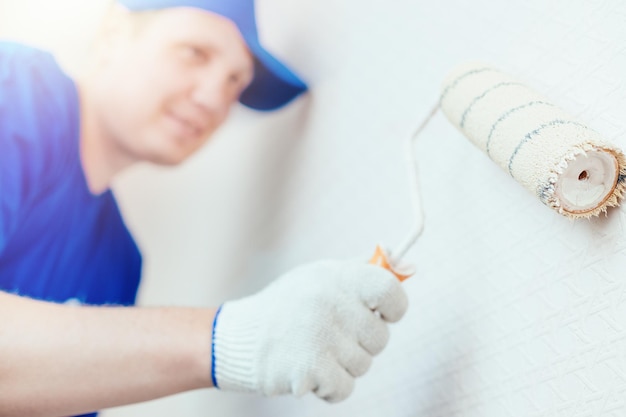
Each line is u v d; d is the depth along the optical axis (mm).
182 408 1254
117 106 1148
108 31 1133
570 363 633
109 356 718
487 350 734
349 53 1049
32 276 1134
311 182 1107
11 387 708
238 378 732
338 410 991
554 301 658
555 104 680
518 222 712
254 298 762
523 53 732
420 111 889
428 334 831
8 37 1108
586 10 662
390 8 967
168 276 1258
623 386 582
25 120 1106
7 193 1103
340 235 1033
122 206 1229
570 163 551
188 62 1132
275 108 1179
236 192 1234
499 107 624
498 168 744
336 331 718
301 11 1155
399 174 917
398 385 874
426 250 850
